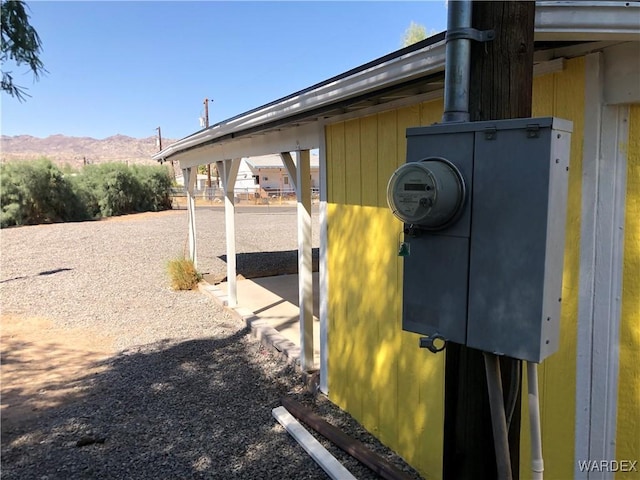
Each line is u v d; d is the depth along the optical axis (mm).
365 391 3602
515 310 1185
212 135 5359
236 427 3658
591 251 1893
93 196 24219
